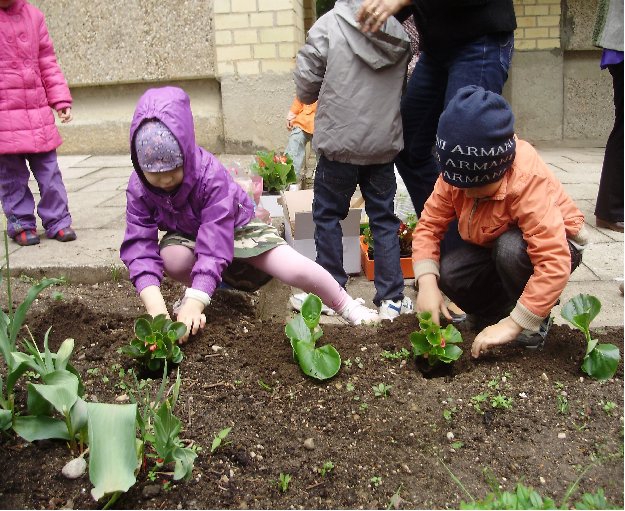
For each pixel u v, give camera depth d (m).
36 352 2.10
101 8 7.29
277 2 7.14
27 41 4.38
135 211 2.79
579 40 9.31
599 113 9.56
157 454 1.93
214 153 7.57
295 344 2.47
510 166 2.43
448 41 3.14
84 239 4.44
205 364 2.51
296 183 5.30
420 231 2.86
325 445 2.07
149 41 7.33
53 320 2.90
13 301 3.46
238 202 2.88
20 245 4.36
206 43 7.29
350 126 3.22
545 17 9.25
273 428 2.14
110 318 2.93
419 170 3.61
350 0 3.26
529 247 2.49
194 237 2.90
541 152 8.66
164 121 2.50
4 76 4.28
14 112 4.28
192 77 7.40
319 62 3.25
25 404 2.23
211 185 2.69
